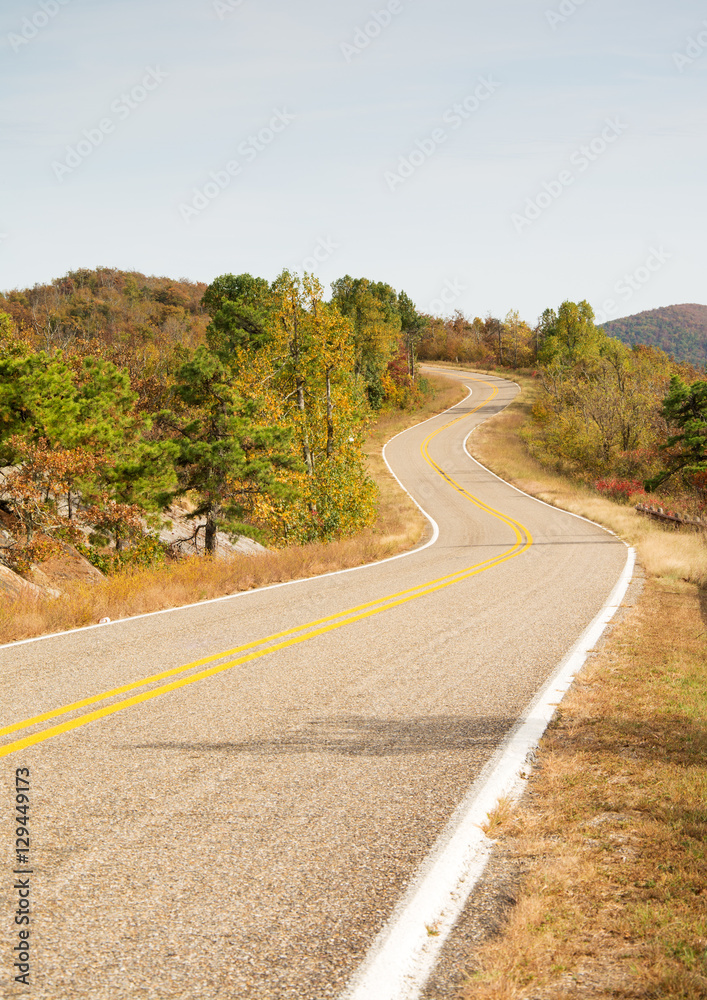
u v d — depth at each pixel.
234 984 2.59
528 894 3.21
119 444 22.12
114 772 4.55
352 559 18.08
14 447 18.52
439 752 5.09
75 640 8.55
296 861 3.50
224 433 24.03
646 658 8.16
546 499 37.19
